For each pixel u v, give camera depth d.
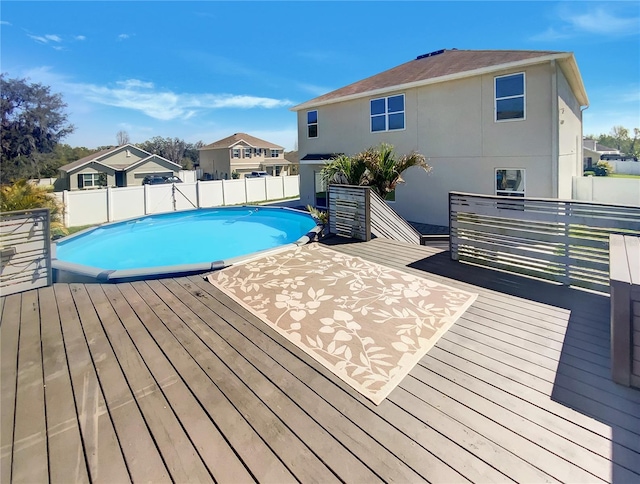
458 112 11.34
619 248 3.27
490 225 5.21
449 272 5.14
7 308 4.29
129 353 3.22
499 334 3.36
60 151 29.44
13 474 1.97
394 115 12.96
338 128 14.81
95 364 3.06
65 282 5.28
